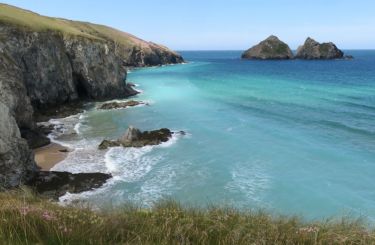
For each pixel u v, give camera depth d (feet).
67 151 106.73
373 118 142.41
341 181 82.79
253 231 25.43
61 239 22.88
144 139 115.24
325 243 25.03
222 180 84.12
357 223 29.48
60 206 32.04
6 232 23.21
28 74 164.45
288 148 107.24
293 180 83.76
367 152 101.91
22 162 82.58
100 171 90.27
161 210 29.45
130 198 74.18
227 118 148.87
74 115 163.02
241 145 110.93
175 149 107.76
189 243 23.85
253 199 74.02
